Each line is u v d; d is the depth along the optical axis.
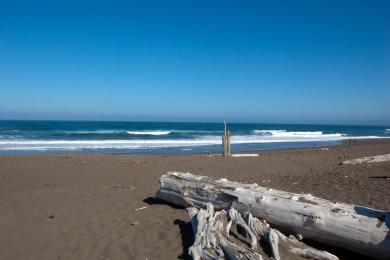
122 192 9.72
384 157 15.79
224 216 5.36
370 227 4.34
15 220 7.24
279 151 27.06
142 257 5.03
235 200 5.81
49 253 5.42
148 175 13.92
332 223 4.62
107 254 5.23
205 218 5.32
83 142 33.94
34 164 17.05
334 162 17.67
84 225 6.65
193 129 79.38
